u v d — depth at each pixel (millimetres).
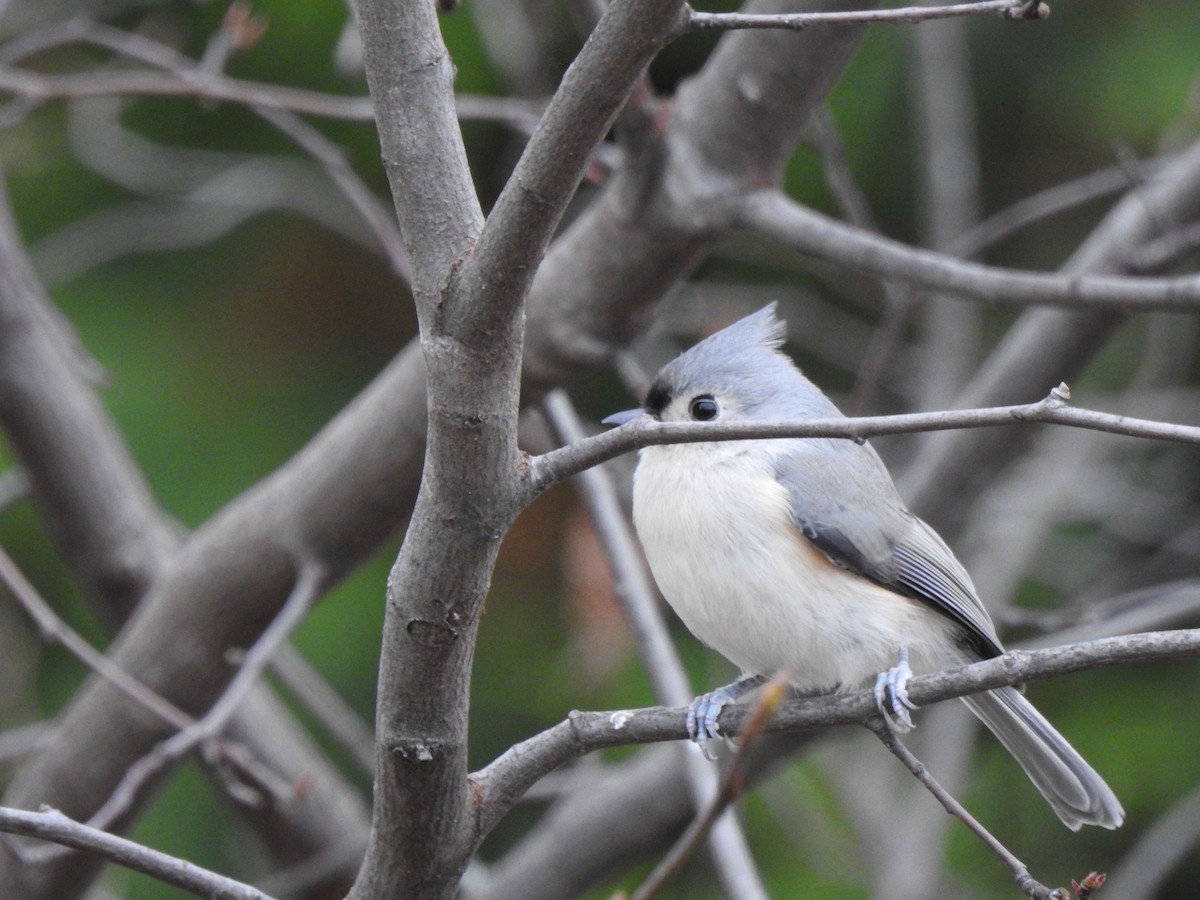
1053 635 10070
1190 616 11398
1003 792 12359
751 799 12086
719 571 6812
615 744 4934
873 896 10891
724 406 7234
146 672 8641
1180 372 13539
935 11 4223
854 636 6773
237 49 8594
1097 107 12289
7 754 9117
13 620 11781
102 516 9680
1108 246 9484
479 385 4223
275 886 9969
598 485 8812
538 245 4133
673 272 7652
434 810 4695
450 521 4332
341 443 8203
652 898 3900
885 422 4121
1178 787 11703
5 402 9391
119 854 4512
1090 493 12688
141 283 12695
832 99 12742
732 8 12453
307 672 10016
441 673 4473
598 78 3965
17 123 9508
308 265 12859
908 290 8766
